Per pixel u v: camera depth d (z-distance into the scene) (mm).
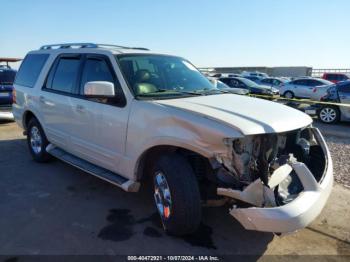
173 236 3338
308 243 3285
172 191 3061
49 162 5656
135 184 3605
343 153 6672
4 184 4672
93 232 3400
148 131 3289
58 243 3184
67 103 4484
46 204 4039
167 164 3117
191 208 3018
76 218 3689
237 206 2955
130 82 3689
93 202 4105
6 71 9133
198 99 3582
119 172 3805
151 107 3328
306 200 2654
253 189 2682
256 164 2832
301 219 2568
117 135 3684
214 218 3744
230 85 19438
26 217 3697
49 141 5230
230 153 2746
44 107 5066
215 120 2867
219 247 3182
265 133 2783
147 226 3535
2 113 8523
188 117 2992
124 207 3979
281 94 19328
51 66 5098
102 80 3971
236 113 3061
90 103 4055
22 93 5719
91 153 4191
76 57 4594
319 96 16641
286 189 2805
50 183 4727
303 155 3387
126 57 4008
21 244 3156
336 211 3963
